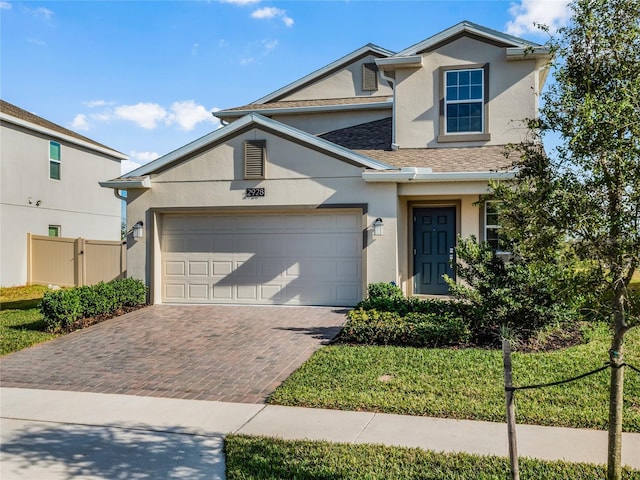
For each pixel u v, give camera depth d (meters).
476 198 13.25
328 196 12.65
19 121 19.36
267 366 8.00
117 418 6.02
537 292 8.27
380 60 14.10
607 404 5.89
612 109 3.32
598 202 3.48
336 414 5.95
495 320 8.58
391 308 10.19
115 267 18.02
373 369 7.41
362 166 12.44
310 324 10.91
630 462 4.55
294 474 4.46
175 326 11.02
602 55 3.61
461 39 13.94
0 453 5.09
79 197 23.06
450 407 5.92
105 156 24.94
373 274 12.41
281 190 12.91
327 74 17.95
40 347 9.62
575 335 9.21
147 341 9.80
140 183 13.34
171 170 13.52
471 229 13.29
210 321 11.44
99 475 4.60
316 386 6.82
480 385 6.60
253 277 13.35
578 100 3.63
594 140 3.40
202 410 6.24
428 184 12.50
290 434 5.39
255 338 9.77
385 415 5.86
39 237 19.70
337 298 12.91
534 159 3.82
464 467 4.50
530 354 7.99
